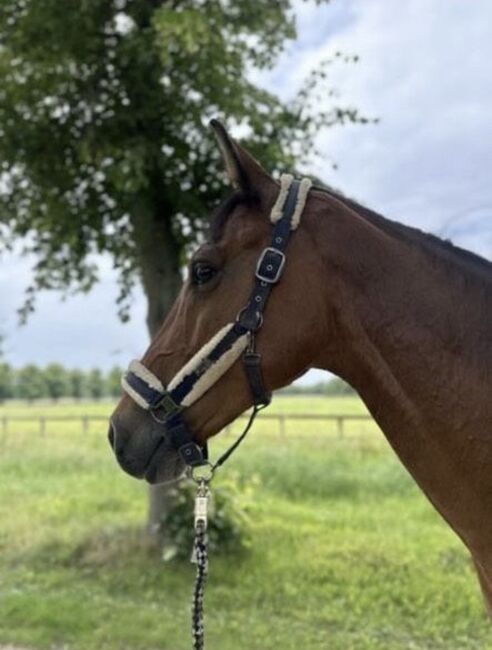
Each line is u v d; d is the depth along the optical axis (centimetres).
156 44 490
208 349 193
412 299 196
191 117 551
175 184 583
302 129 575
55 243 619
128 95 548
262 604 528
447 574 584
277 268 192
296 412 2678
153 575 576
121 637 457
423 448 197
